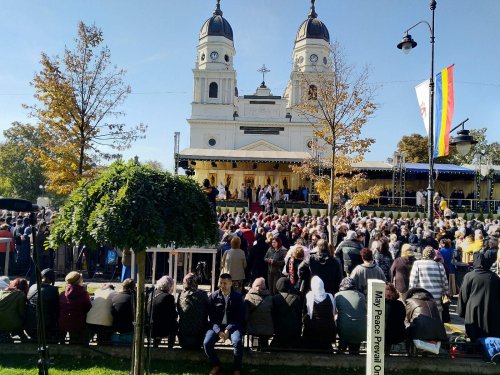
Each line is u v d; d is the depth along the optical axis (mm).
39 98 17203
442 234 12547
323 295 6910
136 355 5055
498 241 10805
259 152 36188
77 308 7059
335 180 19531
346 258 9781
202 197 5117
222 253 11180
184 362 6883
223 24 59719
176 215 4738
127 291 7250
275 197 33938
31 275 12523
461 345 7035
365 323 6754
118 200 4453
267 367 6750
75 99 17422
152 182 4688
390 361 6812
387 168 34188
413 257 8750
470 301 7098
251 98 56344
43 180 67875
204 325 6828
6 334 7152
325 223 16953
